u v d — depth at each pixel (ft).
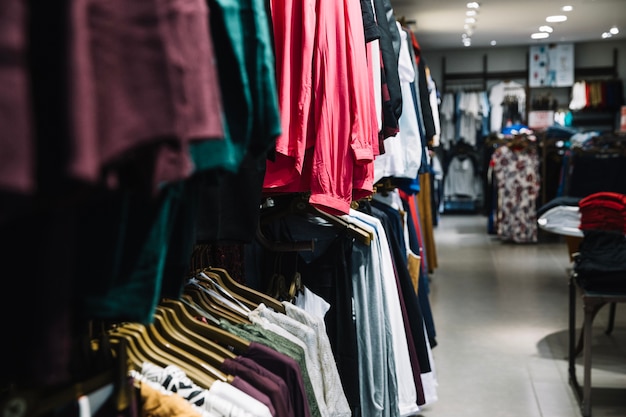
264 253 7.92
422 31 33.60
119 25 1.96
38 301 2.10
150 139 2.00
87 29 1.84
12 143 1.62
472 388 12.42
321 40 5.86
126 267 2.82
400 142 9.93
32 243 2.11
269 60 3.49
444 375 13.15
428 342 11.64
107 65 1.92
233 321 5.76
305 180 6.26
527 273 22.66
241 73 3.24
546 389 12.30
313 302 7.52
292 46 5.60
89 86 1.80
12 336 2.16
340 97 6.11
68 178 1.79
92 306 2.71
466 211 41.01
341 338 7.68
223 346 5.32
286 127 5.40
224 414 3.99
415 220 15.05
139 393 3.78
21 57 1.65
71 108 1.77
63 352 2.13
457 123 40.04
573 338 12.56
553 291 19.98
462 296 19.56
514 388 12.39
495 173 29.66
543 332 15.90
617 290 10.80
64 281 2.14
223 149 3.01
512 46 40.34
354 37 6.20
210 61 2.55
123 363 3.60
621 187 18.34
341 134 6.11
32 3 1.83
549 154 30.17
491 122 39.81
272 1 5.47
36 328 2.11
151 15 2.02
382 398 7.86
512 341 15.24
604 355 14.19
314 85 5.91
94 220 2.59
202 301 5.90
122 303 2.78
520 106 39.42
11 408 2.99
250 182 4.97
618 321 16.84
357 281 7.82
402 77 10.15
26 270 2.12
